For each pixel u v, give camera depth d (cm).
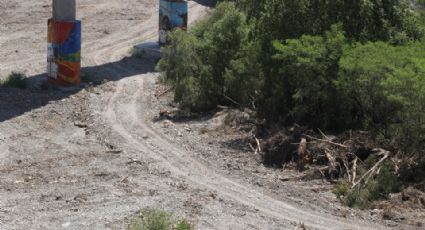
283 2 2803
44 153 2436
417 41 2789
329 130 2531
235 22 3022
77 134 2706
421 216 1919
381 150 2270
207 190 2047
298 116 2592
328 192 2117
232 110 2897
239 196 2016
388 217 1903
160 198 1931
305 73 2514
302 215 1884
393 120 2364
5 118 2880
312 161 2314
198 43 3053
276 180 2191
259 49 2816
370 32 2839
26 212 1797
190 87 3012
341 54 2505
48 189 2009
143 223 1653
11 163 2312
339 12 2798
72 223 1717
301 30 2809
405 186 2144
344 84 2441
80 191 1988
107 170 2220
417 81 2220
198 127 2789
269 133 2566
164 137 2652
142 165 2286
